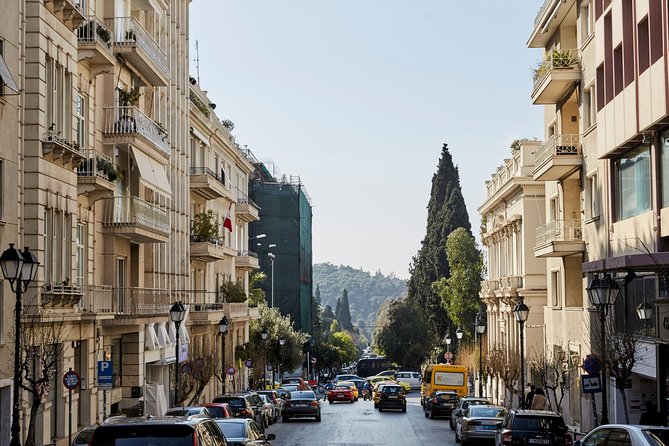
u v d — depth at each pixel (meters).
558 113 45.72
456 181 106.19
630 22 32.50
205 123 58.19
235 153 68.75
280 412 52.91
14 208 26.83
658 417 25.78
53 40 29.11
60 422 30.44
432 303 105.94
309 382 92.06
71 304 29.95
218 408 30.17
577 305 45.69
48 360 27.14
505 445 25.78
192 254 54.56
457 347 90.88
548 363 43.06
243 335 73.06
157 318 40.44
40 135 27.88
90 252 34.69
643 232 32.09
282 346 83.56
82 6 34.03
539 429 25.64
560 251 42.50
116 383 39.38
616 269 25.59
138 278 41.69
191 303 53.69
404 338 109.81
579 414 43.62
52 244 28.94
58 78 29.89
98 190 33.66
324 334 181.25
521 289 57.53
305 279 101.56
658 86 28.62
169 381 47.31
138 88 41.34
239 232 73.94
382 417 54.59
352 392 74.62
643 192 32.56
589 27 40.59
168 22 49.44
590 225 40.78
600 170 38.31
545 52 48.72
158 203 45.03
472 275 93.44
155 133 41.50
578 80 42.16
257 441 20.95
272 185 95.62
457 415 39.56
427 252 106.75
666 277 23.72
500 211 67.88
